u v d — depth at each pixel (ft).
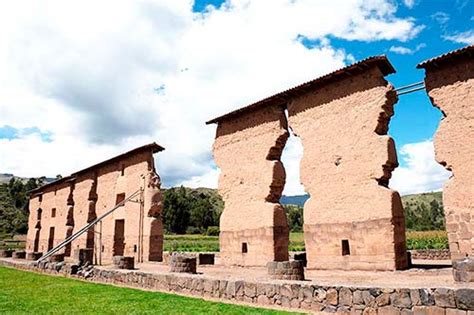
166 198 276.82
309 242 54.13
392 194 47.55
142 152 90.17
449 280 36.83
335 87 54.65
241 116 68.28
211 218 284.20
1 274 62.59
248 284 35.55
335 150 53.26
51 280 53.93
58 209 128.26
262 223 60.54
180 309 31.81
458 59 44.96
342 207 51.29
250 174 64.54
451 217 43.34
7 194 321.73
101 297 38.81
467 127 43.34
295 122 58.75
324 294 30.58
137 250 84.79
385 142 48.37
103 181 104.37
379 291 27.91
